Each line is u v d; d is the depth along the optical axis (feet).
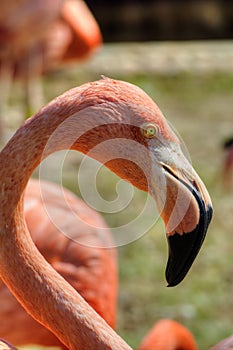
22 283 15.20
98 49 70.79
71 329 15.21
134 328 33.73
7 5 55.93
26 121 15.05
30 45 60.95
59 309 15.21
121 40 94.17
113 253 25.93
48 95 67.87
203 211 14.85
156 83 69.56
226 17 98.99
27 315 24.03
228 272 38.52
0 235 15.11
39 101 63.26
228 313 35.01
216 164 51.96
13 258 15.15
